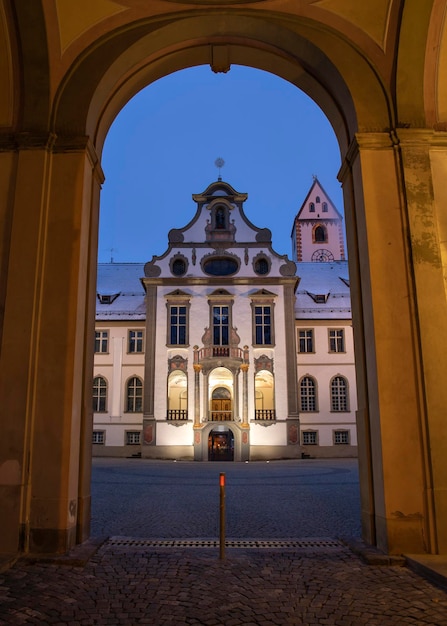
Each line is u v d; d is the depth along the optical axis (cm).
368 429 824
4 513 745
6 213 848
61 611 544
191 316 3997
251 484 1877
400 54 891
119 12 921
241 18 923
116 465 3067
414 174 856
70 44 907
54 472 761
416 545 742
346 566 711
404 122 877
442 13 884
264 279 4050
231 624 515
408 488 758
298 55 966
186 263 4088
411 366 796
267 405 4181
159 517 1139
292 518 1128
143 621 521
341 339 4369
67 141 868
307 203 7100
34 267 816
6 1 858
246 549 801
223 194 4219
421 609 552
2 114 890
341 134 973
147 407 3881
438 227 855
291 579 655
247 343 3966
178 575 669
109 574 671
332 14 923
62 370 790
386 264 830
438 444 763
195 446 3775
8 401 775
